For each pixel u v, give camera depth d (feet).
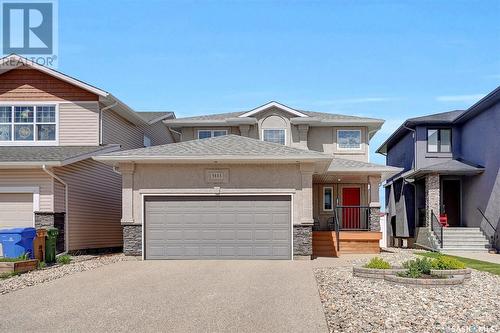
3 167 59.31
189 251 55.77
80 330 25.23
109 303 31.48
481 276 42.63
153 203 56.39
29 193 60.39
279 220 55.83
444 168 77.20
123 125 80.38
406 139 96.94
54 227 59.62
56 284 38.70
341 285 37.68
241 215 55.98
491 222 71.61
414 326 25.59
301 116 86.12
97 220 72.08
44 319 27.45
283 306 30.35
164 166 56.34
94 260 55.62
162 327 25.72
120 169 56.29
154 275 43.19
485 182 74.69
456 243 71.92
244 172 56.03
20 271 45.01
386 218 104.53
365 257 59.11
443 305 30.42
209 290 35.70
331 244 64.49
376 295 33.58
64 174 62.80
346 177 78.43
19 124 69.82
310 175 55.77
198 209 56.18
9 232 49.90
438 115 89.30
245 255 55.57
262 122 86.74
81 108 69.97
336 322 26.50
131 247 55.77
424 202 89.56
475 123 79.41
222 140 62.59
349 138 87.92
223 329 25.30
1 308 30.25
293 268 47.67
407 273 39.93
